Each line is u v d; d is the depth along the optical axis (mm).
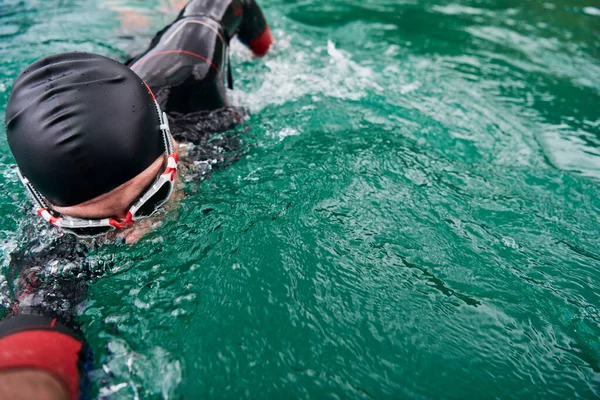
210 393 1033
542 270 1438
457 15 4012
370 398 1046
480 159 2082
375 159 1906
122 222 1170
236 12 2182
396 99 2535
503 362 1146
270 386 1055
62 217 1145
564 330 1239
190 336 1145
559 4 4398
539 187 1921
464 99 2619
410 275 1368
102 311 1170
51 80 1046
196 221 1428
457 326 1224
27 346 867
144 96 1162
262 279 1311
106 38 3105
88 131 1013
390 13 3961
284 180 1695
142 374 1049
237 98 2311
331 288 1306
